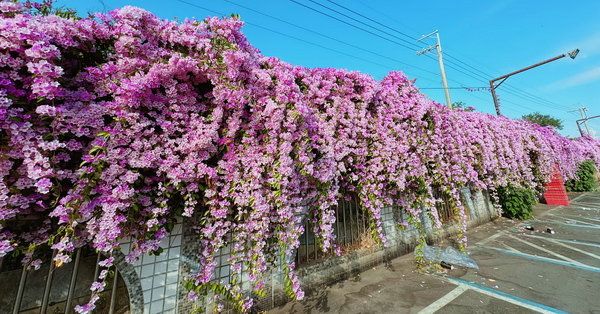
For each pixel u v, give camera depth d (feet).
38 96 5.33
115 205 6.15
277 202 8.72
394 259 16.47
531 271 14.25
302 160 9.43
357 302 10.93
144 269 7.89
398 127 14.30
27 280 8.25
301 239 13.11
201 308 8.72
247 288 9.91
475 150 21.04
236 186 8.27
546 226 25.77
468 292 11.75
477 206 27.71
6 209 5.16
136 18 6.82
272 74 9.27
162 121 7.10
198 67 7.52
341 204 14.79
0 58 4.95
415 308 10.41
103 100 6.81
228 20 8.20
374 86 13.43
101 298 9.14
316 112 11.45
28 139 5.20
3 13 5.29
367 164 13.52
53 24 5.64
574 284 12.46
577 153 46.14
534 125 35.73
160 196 7.34
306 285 11.84
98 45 6.86
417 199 15.90
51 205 5.75
